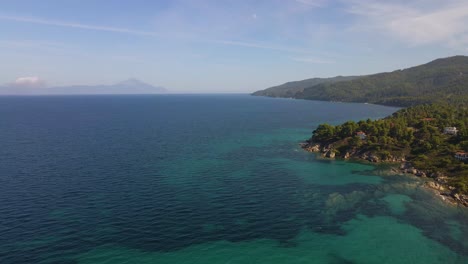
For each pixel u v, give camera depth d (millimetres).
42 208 79312
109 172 111312
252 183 105062
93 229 69688
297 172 120562
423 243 68688
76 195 88625
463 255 64125
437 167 118688
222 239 67875
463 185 96938
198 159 135625
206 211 81062
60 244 63438
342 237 70562
